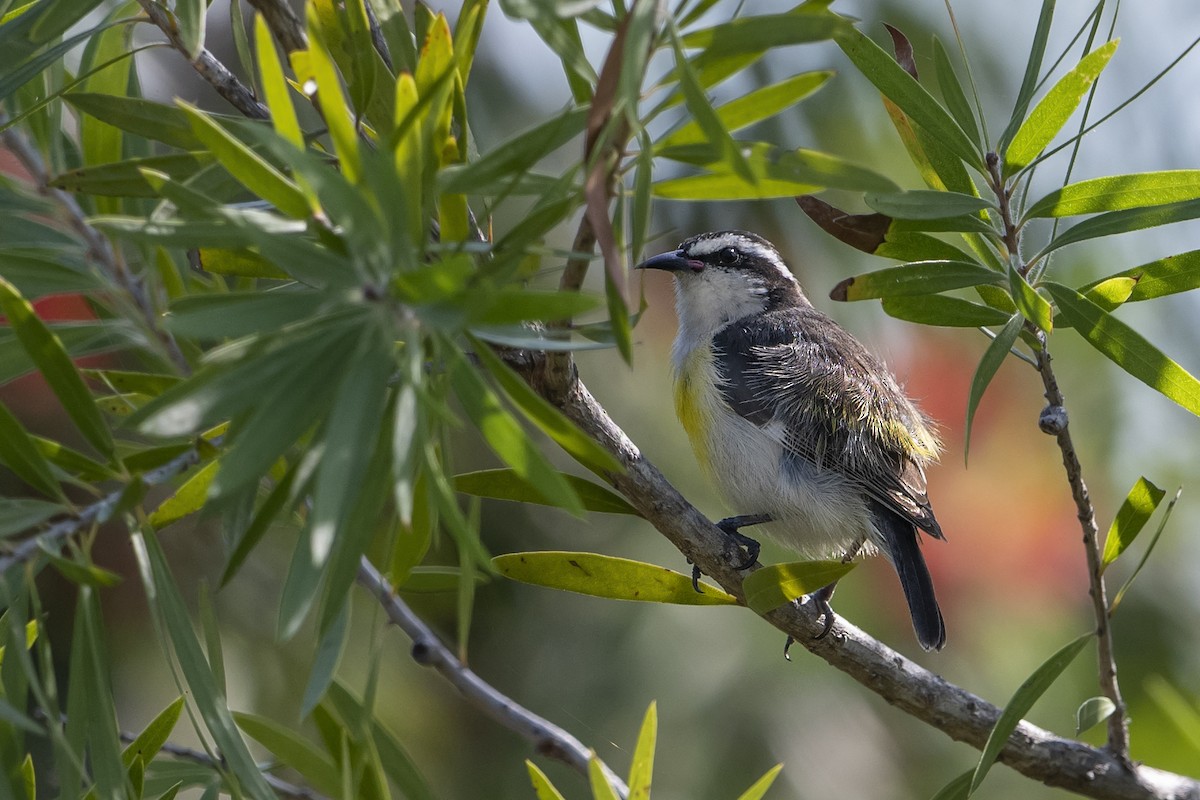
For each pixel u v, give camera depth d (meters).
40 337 4.09
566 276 4.52
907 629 9.95
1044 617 9.87
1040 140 5.53
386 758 5.50
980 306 6.02
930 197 5.03
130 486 3.93
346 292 3.28
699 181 3.64
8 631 4.68
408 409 3.24
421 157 3.70
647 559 9.80
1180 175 5.45
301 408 3.22
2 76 4.73
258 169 3.58
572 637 9.67
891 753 9.45
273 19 4.93
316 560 2.96
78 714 4.16
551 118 3.69
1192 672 9.59
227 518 4.79
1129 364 5.68
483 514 10.05
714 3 3.57
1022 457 10.18
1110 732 7.15
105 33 5.75
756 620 9.59
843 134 9.02
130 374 5.43
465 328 3.67
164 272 5.71
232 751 4.36
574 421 6.07
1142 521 6.35
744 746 9.19
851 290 5.62
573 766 5.55
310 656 9.60
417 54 4.95
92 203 5.63
